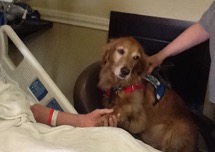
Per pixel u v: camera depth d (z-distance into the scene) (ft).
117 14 6.44
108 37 6.63
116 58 5.14
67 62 7.41
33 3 7.30
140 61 5.17
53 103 4.15
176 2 6.08
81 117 3.48
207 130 5.20
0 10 5.59
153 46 6.31
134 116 5.14
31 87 4.27
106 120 3.68
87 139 2.86
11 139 2.64
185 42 4.70
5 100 3.10
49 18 7.24
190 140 5.29
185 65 6.10
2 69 4.21
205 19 4.26
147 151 2.79
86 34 7.03
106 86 5.31
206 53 5.89
